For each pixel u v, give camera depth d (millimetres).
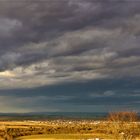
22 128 167375
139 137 101688
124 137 100875
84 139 117312
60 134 145750
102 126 163750
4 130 149625
